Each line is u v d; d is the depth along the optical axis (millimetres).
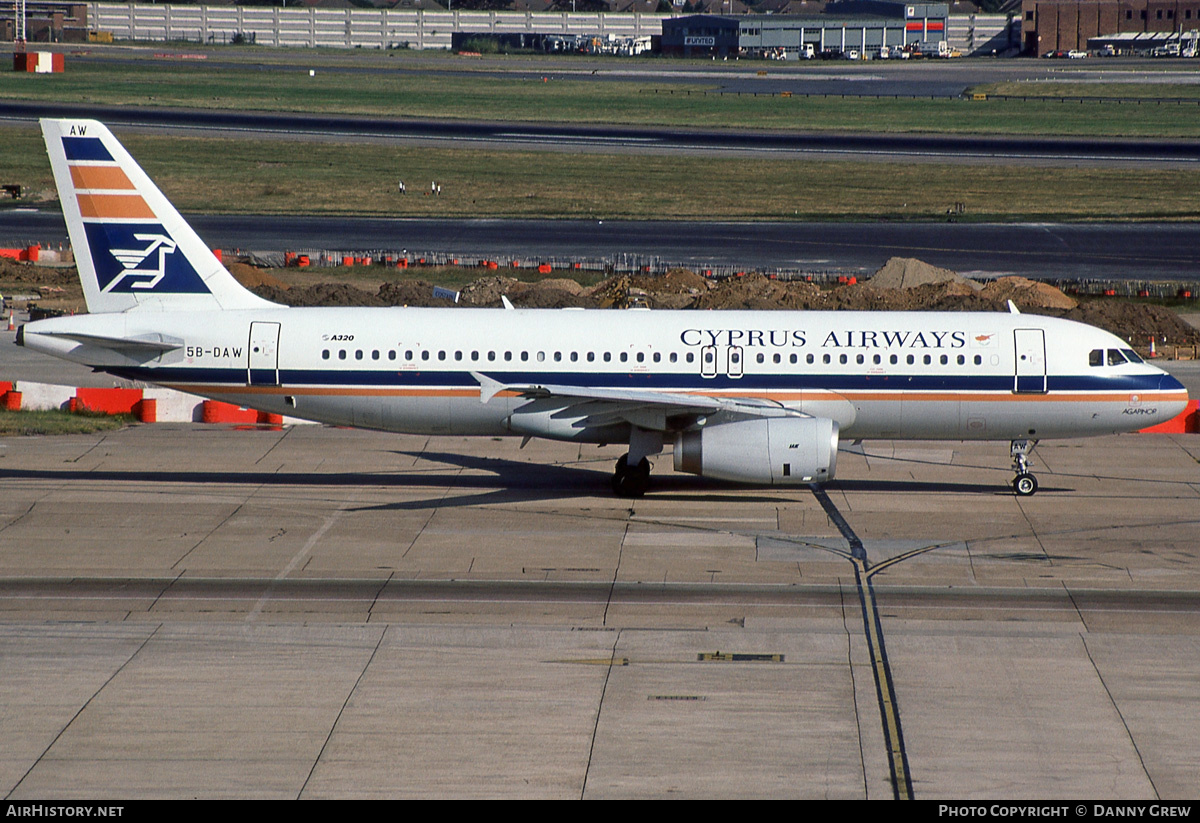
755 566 120562
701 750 80500
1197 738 82500
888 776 77188
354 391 150500
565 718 85062
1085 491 153125
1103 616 106062
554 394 137375
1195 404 191625
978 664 95125
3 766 77375
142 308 152000
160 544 125812
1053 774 77500
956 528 135250
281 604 107750
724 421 144375
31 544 125000
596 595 111250
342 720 84500
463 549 125625
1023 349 149500
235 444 175375
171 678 91188
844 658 96188
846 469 165500
